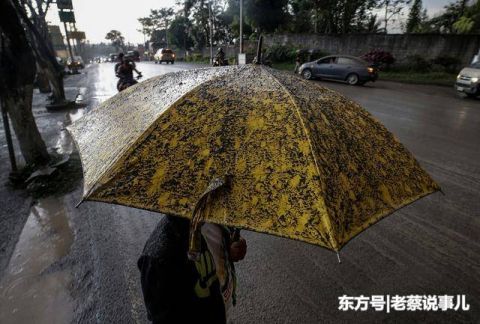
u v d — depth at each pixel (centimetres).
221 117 104
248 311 256
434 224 377
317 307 261
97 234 365
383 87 1591
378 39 2317
